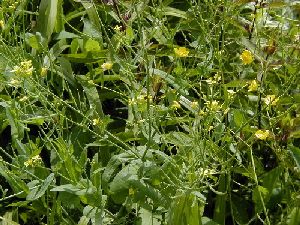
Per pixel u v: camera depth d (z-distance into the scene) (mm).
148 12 1184
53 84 1064
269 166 1035
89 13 1134
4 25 1096
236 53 1143
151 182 879
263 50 997
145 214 908
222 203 958
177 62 989
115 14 1127
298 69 906
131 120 1039
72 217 973
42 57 1120
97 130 1003
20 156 901
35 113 992
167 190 880
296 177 983
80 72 1207
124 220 905
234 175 1036
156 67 1060
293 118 987
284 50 1002
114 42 1099
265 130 911
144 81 911
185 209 882
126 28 1079
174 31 1069
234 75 1089
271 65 979
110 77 1077
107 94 1114
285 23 1179
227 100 905
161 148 928
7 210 1017
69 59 1126
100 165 910
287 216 922
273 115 984
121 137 1011
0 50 1048
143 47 876
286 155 957
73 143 1023
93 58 1105
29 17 1267
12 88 1095
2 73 1021
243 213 1003
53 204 896
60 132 925
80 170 872
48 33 1158
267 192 928
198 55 1040
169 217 873
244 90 1029
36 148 922
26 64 885
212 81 902
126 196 878
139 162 874
